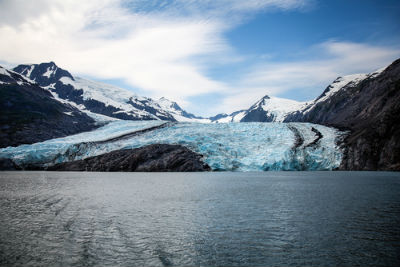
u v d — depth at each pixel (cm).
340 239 2664
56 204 4412
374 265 2128
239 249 2445
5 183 7319
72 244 2567
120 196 5256
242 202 4584
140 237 2753
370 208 3981
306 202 4531
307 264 2152
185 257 2284
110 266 2134
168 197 5131
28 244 2561
